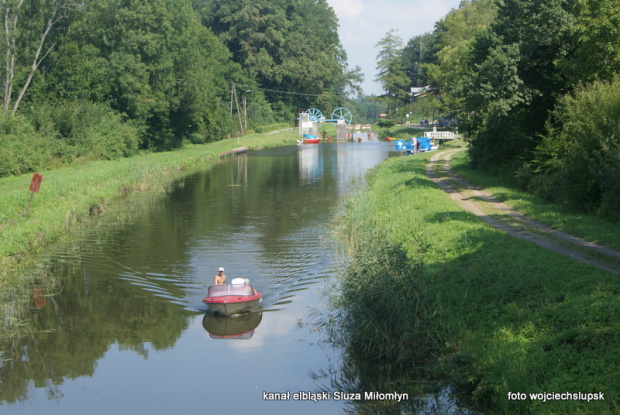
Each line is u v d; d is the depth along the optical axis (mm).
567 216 26891
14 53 59219
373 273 17641
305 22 157000
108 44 68875
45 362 16453
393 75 168750
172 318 19688
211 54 102938
